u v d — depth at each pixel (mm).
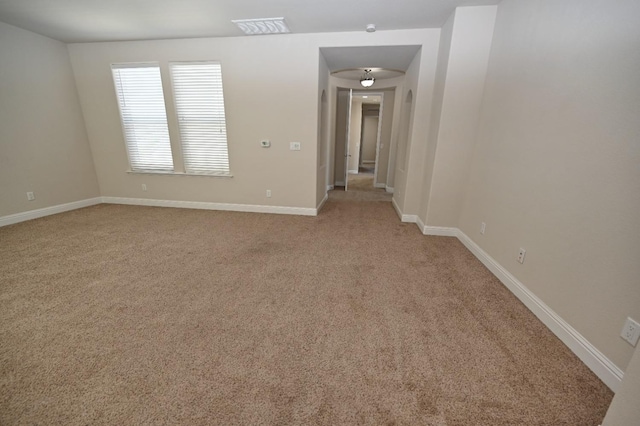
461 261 2768
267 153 4133
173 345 1605
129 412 1210
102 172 4672
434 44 3328
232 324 1795
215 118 4109
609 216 1396
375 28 3293
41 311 1898
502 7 2566
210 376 1399
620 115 1349
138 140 4410
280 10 2857
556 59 1810
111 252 2873
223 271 2504
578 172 1597
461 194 3291
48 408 1222
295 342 1644
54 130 4031
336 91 6070
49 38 3846
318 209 4504
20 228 3527
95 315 1865
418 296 2145
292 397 1292
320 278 2398
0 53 3383
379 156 6730
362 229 3680
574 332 1590
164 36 3713
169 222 3873
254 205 4414
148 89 4141
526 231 2070
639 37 1269
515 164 2244
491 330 1769
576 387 1364
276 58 3709
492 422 1185
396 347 1611
